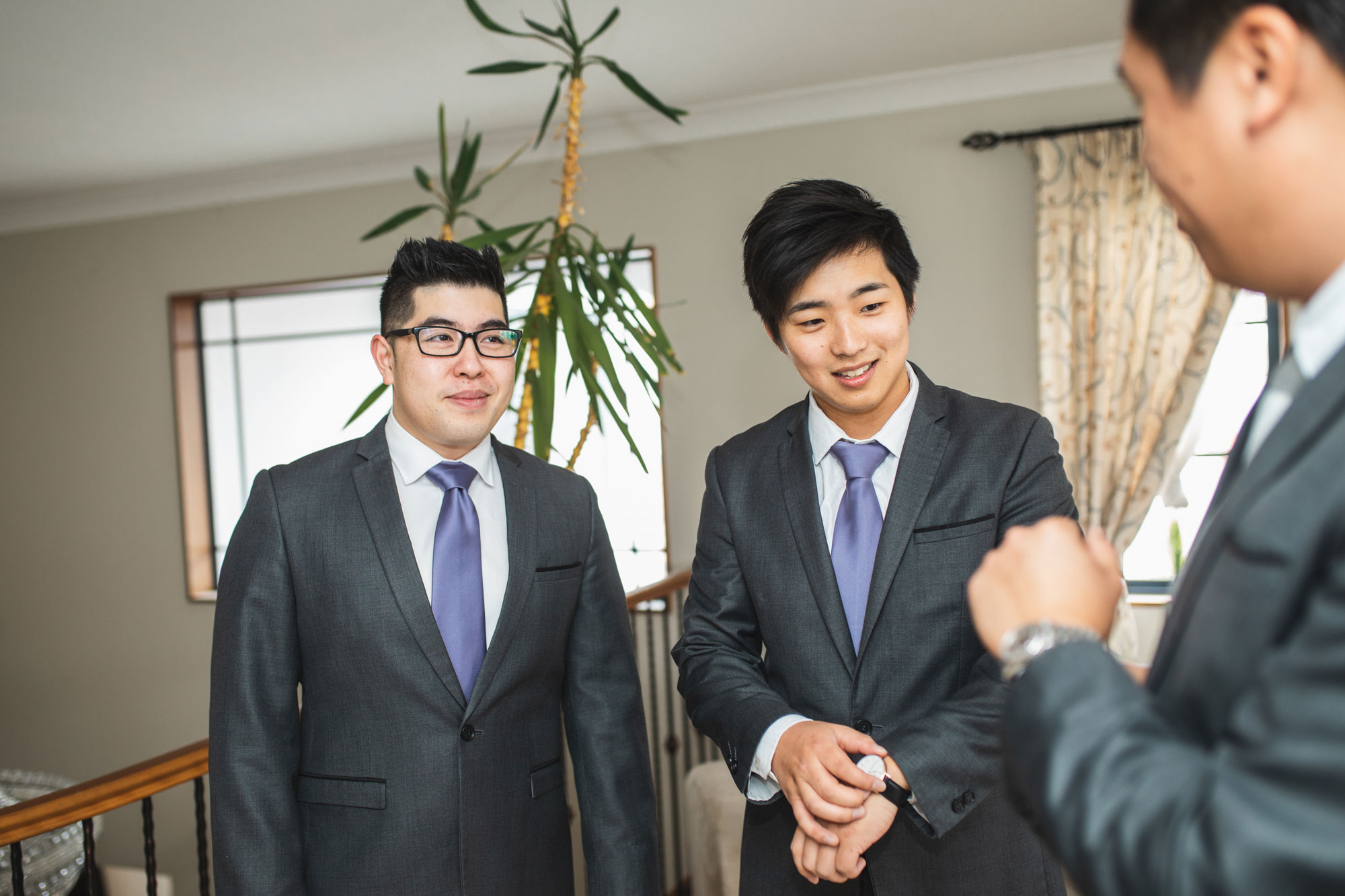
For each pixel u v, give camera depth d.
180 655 4.46
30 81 3.01
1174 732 0.43
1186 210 0.48
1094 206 3.22
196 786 1.51
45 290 4.55
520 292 4.18
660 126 3.71
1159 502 3.42
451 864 1.12
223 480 4.69
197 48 2.83
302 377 4.81
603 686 1.32
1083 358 3.24
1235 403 3.32
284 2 2.57
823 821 0.96
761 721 1.07
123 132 3.55
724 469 1.27
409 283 1.19
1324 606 0.36
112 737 4.55
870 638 1.09
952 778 0.96
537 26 2.47
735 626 1.24
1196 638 0.45
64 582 4.59
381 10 2.64
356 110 3.44
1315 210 0.43
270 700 1.14
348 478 1.21
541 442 2.36
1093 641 0.47
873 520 1.15
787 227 1.05
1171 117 0.46
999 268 3.40
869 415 1.14
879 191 3.52
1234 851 0.35
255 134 3.64
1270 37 0.41
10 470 4.62
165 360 4.43
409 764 1.12
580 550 1.30
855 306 1.05
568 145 2.66
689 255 3.74
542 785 1.22
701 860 2.36
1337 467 0.39
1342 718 0.34
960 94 3.40
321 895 1.12
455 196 2.97
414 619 1.15
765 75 3.31
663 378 3.79
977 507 1.10
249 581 1.16
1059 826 0.42
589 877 1.24
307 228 4.19
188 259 4.36
